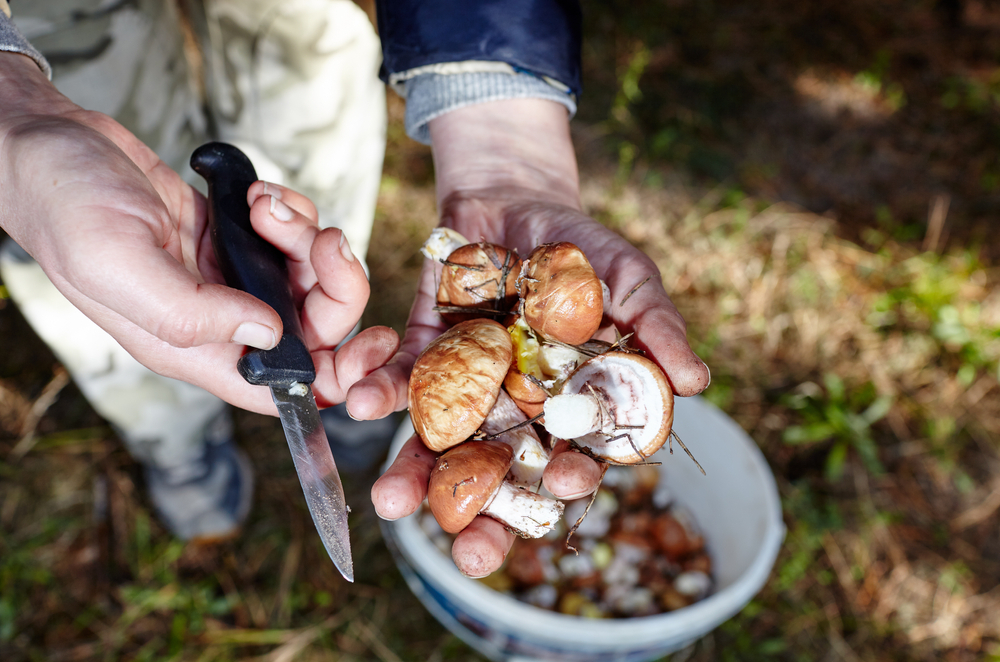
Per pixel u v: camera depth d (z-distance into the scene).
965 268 0.87
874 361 0.80
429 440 0.32
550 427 0.31
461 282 0.36
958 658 0.63
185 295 0.27
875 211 0.95
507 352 0.33
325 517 0.30
